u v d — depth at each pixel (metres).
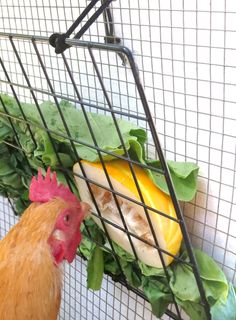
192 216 0.85
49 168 0.75
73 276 1.20
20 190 0.96
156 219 0.70
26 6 1.02
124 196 0.70
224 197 0.78
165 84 0.80
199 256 0.75
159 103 0.82
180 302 0.74
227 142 0.74
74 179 0.81
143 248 0.75
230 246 0.80
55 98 0.69
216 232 0.82
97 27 0.87
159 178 0.73
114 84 0.88
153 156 0.84
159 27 0.77
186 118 0.79
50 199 0.72
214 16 0.69
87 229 0.84
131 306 1.04
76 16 0.90
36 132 0.80
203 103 0.75
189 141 0.80
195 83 0.75
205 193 0.81
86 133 0.76
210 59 0.72
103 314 1.15
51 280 0.69
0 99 0.81
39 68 1.04
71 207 0.72
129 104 0.87
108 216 0.78
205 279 0.72
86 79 0.94
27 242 0.69
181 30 0.74
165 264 0.73
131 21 0.81
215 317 0.72
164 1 0.75
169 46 0.77
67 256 0.72
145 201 0.70
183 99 0.78
